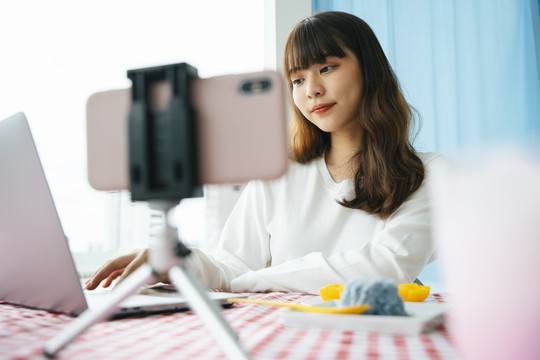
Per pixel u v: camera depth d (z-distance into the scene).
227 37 2.21
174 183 0.43
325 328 0.50
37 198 0.56
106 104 0.48
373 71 1.25
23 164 0.57
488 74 2.18
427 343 0.43
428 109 2.12
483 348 0.25
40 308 0.63
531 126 2.15
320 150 1.38
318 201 1.30
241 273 1.19
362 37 1.25
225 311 0.63
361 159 1.26
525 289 0.24
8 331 0.50
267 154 0.42
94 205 2.00
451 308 0.27
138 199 0.44
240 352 0.37
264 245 1.29
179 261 0.42
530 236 0.24
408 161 1.23
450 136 2.13
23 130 0.56
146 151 0.44
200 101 0.44
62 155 1.96
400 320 0.47
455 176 0.26
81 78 2.01
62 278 0.58
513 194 0.24
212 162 0.43
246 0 2.25
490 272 0.25
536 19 2.19
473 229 0.25
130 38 2.09
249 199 1.34
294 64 1.24
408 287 0.69
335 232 1.25
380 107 1.24
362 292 0.52
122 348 0.43
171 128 0.43
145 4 2.12
